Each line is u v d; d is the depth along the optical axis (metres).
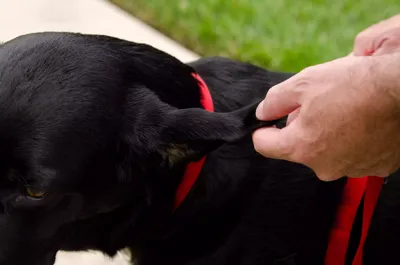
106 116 0.78
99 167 0.78
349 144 0.71
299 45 1.52
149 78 0.81
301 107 0.72
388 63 0.69
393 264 0.92
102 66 0.79
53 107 0.75
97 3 1.57
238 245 0.88
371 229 0.89
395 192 0.89
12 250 0.78
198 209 0.85
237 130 0.75
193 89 0.83
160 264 0.89
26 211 0.77
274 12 1.65
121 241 0.86
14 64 0.76
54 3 1.54
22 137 0.74
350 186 0.86
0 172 0.74
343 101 0.70
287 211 0.88
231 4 1.63
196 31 1.51
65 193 0.77
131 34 1.46
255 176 0.87
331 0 1.75
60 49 0.78
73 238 0.85
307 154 0.73
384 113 0.69
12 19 1.48
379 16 1.70
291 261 0.90
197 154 0.78
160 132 0.78
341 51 1.53
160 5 1.60
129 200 0.83
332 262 0.89
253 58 1.46
